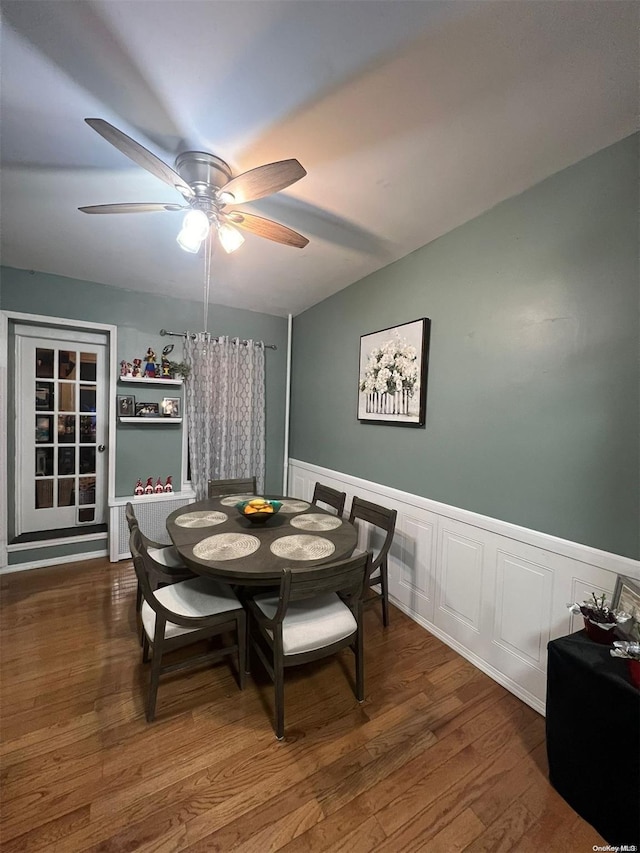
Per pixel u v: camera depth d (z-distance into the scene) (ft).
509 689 5.88
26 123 4.44
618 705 3.74
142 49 3.52
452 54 3.53
